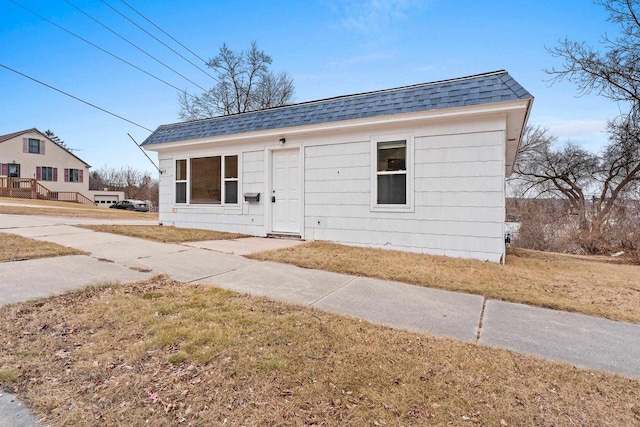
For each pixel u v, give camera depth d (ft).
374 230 23.53
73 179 118.73
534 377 7.50
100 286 12.60
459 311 11.91
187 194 31.83
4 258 15.70
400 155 22.79
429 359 8.14
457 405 6.35
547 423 5.95
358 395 6.57
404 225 22.50
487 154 20.26
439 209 21.49
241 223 29.04
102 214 51.88
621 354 8.91
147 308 10.68
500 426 5.82
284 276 15.64
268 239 26.43
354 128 23.76
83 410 5.99
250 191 28.58
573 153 59.93
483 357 8.38
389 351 8.46
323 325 9.96
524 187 65.92
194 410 6.03
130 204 115.03
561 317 11.68
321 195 25.49
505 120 20.03
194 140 30.35
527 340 9.63
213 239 25.04
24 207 48.16
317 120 24.72
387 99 22.95
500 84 19.63
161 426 5.63
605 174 53.52
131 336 8.76
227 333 9.00
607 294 14.67
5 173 102.32
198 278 14.69
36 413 5.90
